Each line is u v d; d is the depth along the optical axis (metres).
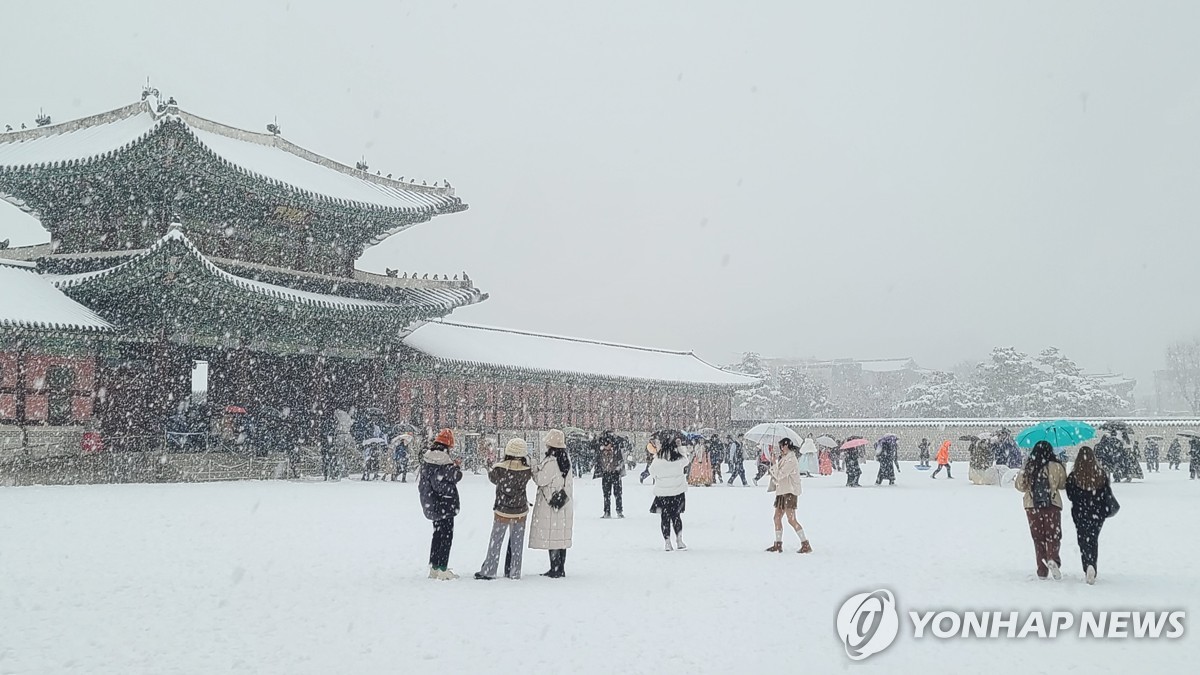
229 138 50.00
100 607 11.84
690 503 31.56
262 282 45.81
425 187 55.38
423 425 57.50
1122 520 24.53
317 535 19.91
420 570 15.28
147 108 45.12
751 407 126.06
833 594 13.07
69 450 38.50
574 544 19.36
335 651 9.60
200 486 35.50
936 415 115.88
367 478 42.66
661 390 77.31
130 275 39.88
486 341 66.19
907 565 16.02
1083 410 106.81
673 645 9.94
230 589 13.20
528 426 65.00
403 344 55.75
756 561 16.56
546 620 11.17
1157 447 59.72
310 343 48.94
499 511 14.48
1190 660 9.56
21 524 20.94
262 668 8.93
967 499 33.09
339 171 54.75
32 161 42.44
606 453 26.00
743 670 8.98
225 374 47.66
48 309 38.94
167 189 41.97
